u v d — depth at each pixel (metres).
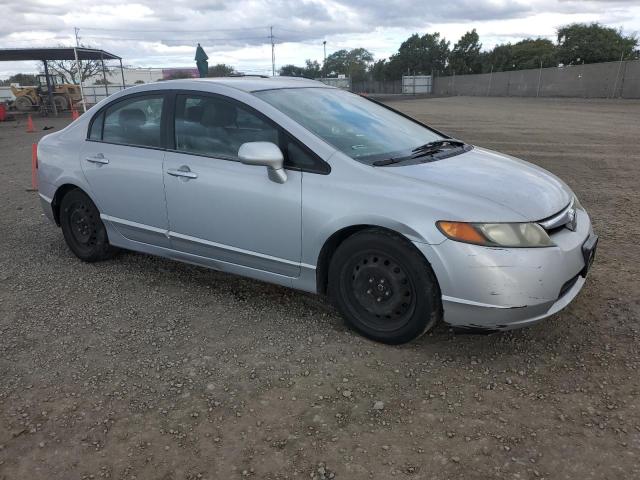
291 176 3.47
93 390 3.00
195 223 3.96
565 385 2.94
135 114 4.35
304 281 3.58
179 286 4.39
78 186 4.68
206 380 3.06
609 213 6.38
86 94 41.25
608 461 2.37
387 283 3.24
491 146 12.55
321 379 3.04
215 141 3.85
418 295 3.12
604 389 2.88
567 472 2.31
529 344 3.36
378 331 3.34
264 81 4.23
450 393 2.89
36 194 8.25
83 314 3.92
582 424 2.62
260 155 3.32
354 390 2.94
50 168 4.91
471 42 85.19
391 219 3.09
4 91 48.09
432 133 4.43
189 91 4.04
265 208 3.56
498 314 2.95
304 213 3.40
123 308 4.00
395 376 3.05
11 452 2.54
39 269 4.85
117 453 2.51
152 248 4.39
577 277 3.35
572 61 62.12
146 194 4.20
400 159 3.54
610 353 3.23
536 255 2.94
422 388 2.94
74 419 2.76
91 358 3.32
